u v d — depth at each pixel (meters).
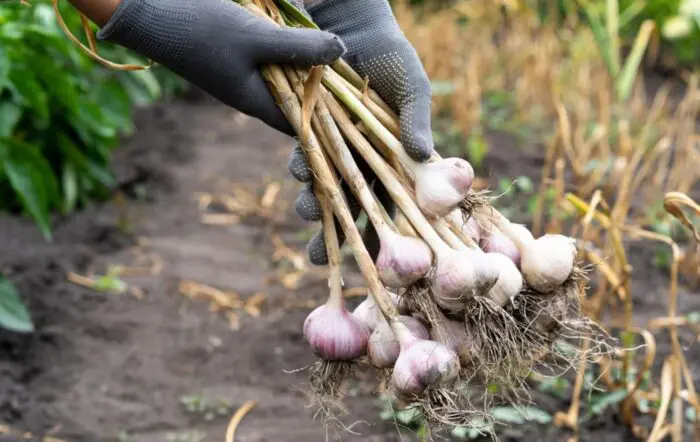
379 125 1.46
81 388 2.05
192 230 3.00
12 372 2.05
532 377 2.00
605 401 1.88
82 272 2.57
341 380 1.50
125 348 2.19
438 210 1.43
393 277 1.42
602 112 3.55
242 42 1.47
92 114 2.83
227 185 3.42
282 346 2.21
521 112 4.05
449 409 1.41
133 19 1.46
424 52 4.38
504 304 1.44
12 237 2.72
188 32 1.46
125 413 1.99
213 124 4.25
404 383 1.40
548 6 5.60
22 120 2.89
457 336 1.43
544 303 1.46
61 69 2.76
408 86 1.47
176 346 2.20
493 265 1.41
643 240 2.74
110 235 2.85
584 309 1.95
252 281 2.60
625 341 1.92
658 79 4.96
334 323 1.46
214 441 1.92
